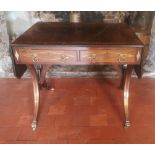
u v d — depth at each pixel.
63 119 1.67
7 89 2.09
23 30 2.06
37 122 1.63
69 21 2.00
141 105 1.81
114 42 1.30
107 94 1.97
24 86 2.13
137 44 1.26
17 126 1.61
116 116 1.68
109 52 1.30
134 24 1.99
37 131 1.55
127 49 1.28
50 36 1.43
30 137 1.50
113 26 1.68
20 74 1.48
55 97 1.95
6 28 2.02
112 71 2.23
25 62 1.37
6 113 1.75
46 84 2.00
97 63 1.35
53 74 2.27
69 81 2.21
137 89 2.03
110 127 1.57
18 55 1.34
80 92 2.02
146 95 1.94
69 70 2.25
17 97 1.96
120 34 1.47
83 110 1.76
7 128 1.59
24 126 1.61
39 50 1.31
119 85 2.11
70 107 1.81
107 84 2.14
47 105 1.84
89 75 2.26
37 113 1.61
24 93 2.02
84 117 1.68
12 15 1.98
